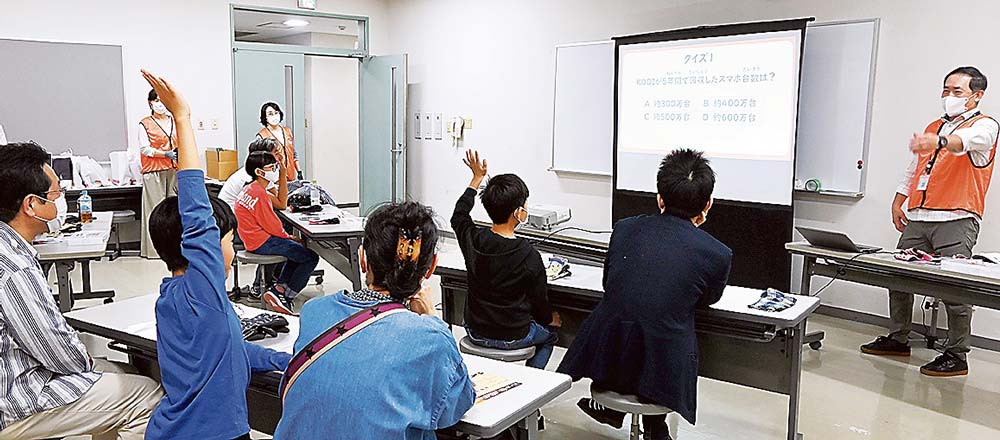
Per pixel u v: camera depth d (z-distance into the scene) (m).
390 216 1.58
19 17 6.50
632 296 2.46
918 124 4.49
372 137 8.66
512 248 2.85
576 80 6.47
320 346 1.50
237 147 7.76
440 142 8.12
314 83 10.24
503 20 7.16
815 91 4.92
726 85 5.10
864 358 4.16
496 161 7.45
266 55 7.84
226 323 1.92
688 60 5.30
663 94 5.49
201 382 1.88
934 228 3.95
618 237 2.62
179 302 1.92
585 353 2.58
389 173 8.40
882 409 3.43
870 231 4.77
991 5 4.15
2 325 2.03
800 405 3.47
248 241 4.75
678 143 5.43
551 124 6.80
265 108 6.67
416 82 8.38
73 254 3.59
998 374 3.92
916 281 3.52
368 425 1.42
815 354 4.22
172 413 1.90
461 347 2.99
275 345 2.30
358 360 1.46
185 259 1.99
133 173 6.86
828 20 4.87
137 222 7.07
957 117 3.79
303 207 5.41
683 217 2.56
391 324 1.50
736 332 2.69
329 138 10.45
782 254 4.92
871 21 4.60
